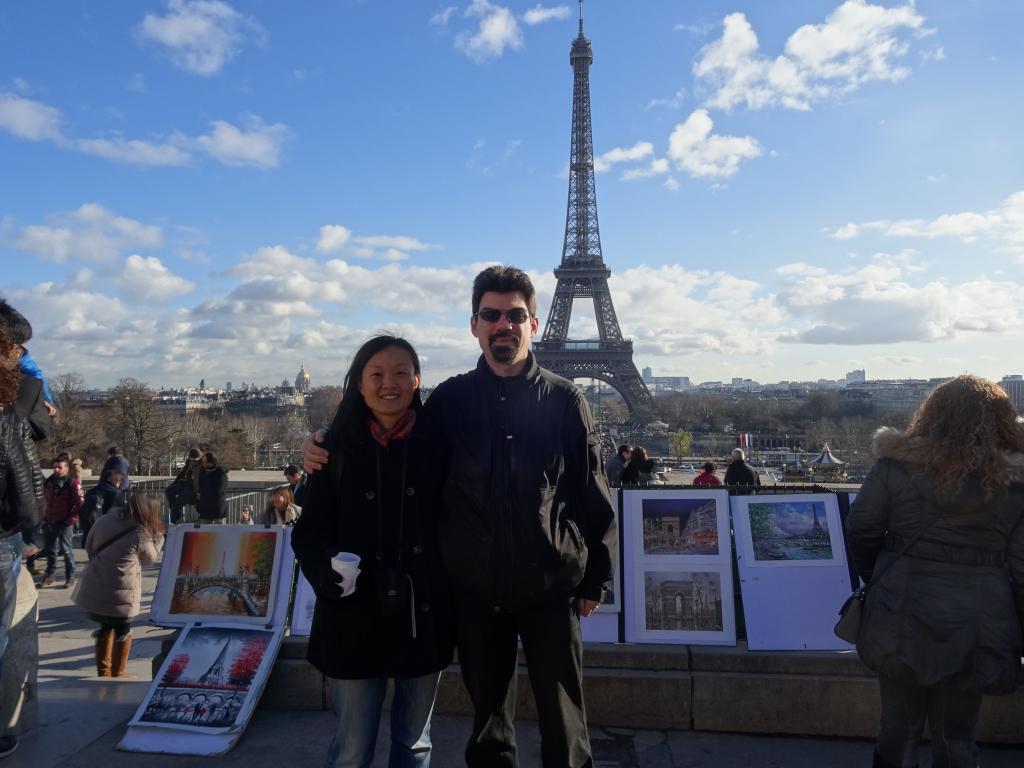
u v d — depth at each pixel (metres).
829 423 146.62
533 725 6.63
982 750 6.21
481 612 4.92
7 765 5.93
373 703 4.97
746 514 7.46
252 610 7.29
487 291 5.10
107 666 8.67
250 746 6.29
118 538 8.72
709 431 176.75
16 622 6.31
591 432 5.14
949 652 4.67
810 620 6.95
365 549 4.94
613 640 7.11
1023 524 4.74
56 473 16.08
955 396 4.86
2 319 5.50
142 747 6.20
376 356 5.02
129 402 96.06
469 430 4.98
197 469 18.50
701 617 7.11
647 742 6.34
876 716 6.36
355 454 5.02
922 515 4.86
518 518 4.77
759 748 6.26
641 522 7.49
